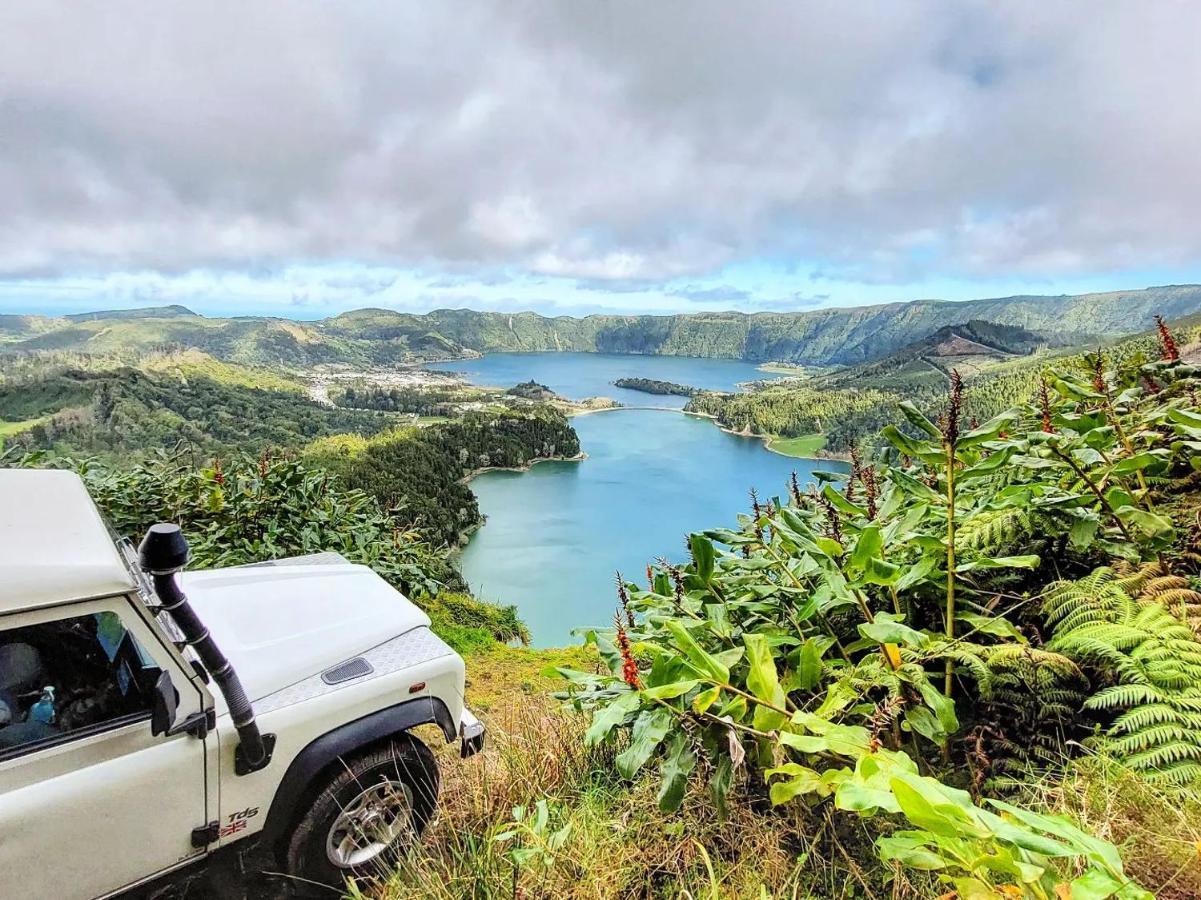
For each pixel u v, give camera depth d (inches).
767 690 73.8
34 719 64.2
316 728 83.4
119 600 67.9
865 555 81.9
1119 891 39.4
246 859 91.0
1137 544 96.3
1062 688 81.3
